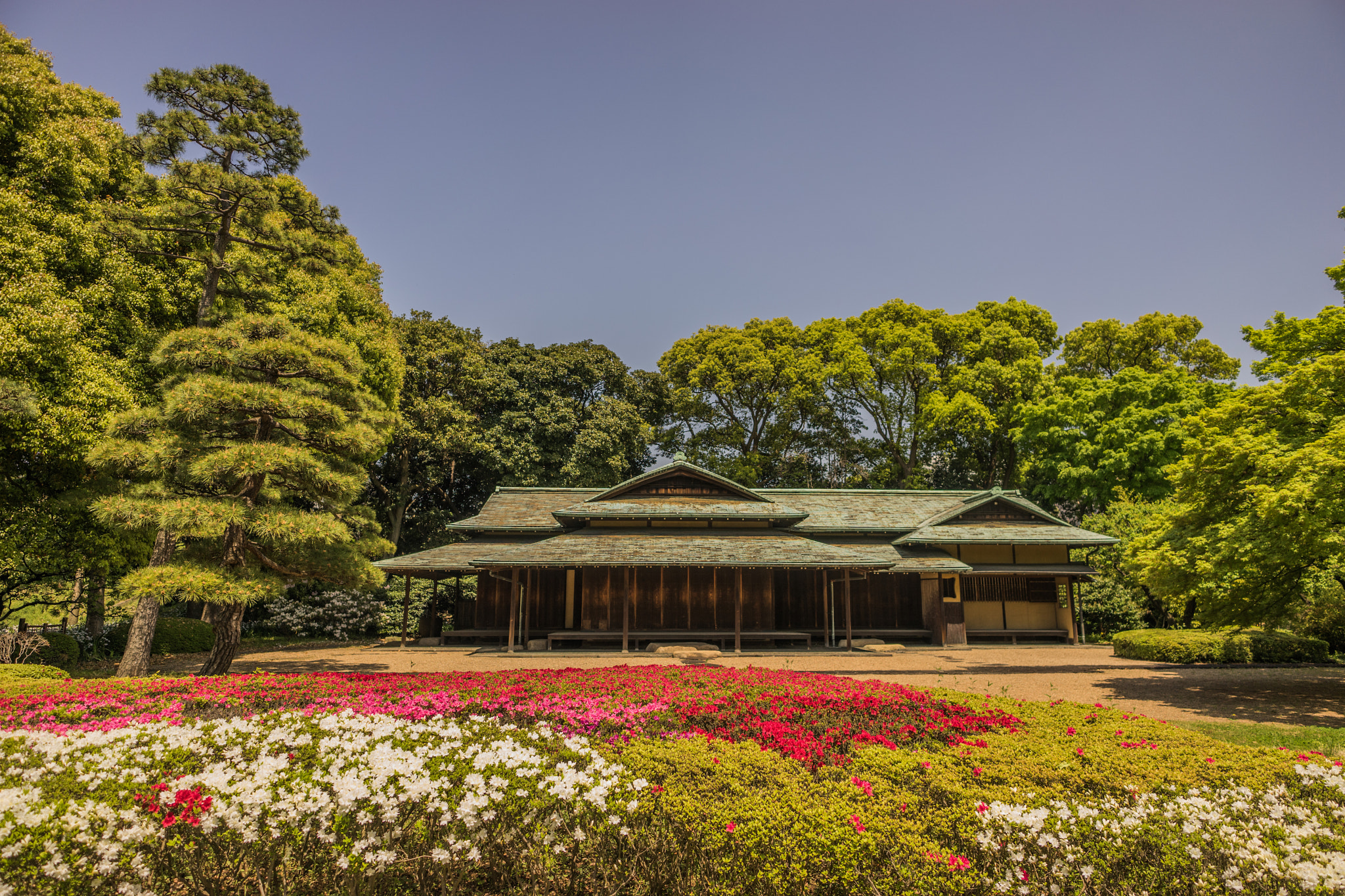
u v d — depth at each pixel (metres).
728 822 4.34
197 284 17.19
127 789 4.93
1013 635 24.69
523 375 36.00
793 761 5.55
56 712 7.95
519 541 25.08
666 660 19.08
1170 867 4.14
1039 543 24.30
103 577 18.36
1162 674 16.50
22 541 15.08
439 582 31.55
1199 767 5.39
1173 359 38.69
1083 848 4.20
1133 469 31.44
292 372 12.95
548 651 21.34
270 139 16.58
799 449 42.69
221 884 4.60
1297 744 9.44
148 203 17.06
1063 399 34.00
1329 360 11.61
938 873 3.97
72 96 16.94
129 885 4.13
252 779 4.96
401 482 33.50
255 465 11.32
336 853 4.58
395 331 32.72
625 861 4.59
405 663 18.30
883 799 4.61
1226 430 13.21
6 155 15.07
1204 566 12.05
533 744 6.32
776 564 20.59
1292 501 10.05
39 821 4.19
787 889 4.04
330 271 18.23
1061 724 6.95
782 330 42.88
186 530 11.42
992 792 4.73
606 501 24.20
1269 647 18.48
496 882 4.65
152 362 12.46
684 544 22.22
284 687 9.27
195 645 22.17
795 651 21.44
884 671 17.05
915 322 40.44
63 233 14.91
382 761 5.24
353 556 14.05
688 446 43.16
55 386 13.78
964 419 36.56
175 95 15.86
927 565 22.69
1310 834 4.37
